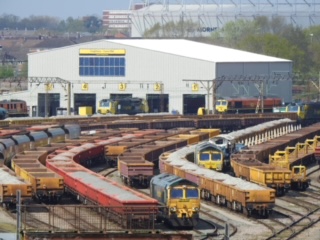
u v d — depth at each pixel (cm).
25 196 6894
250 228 6588
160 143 10569
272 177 8012
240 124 15100
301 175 8519
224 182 7425
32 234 5028
